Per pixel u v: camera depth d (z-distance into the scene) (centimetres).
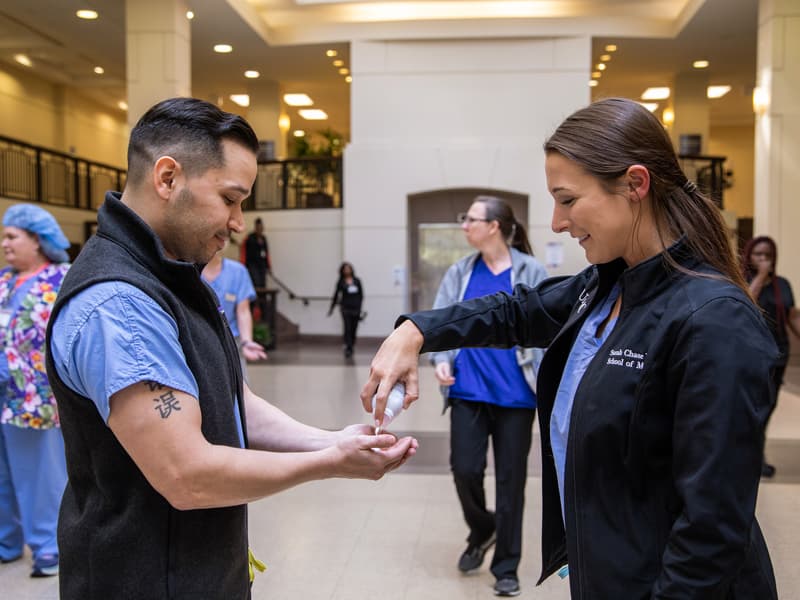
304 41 1423
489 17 1356
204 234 130
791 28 1032
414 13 1388
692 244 126
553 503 148
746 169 2250
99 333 115
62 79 1736
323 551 360
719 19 1255
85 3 1179
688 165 1495
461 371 325
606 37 1366
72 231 1509
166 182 126
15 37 1370
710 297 116
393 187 1396
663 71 1642
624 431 122
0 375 328
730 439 108
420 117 1394
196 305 133
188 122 126
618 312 137
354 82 1401
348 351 1198
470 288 348
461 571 335
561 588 318
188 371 121
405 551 360
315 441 153
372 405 148
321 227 1487
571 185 128
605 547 123
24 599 304
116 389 113
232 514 130
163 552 121
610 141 125
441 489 459
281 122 1800
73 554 124
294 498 441
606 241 129
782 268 1038
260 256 1362
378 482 473
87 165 1650
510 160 1371
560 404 143
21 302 325
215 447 118
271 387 845
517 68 1373
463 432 324
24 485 327
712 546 107
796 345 1028
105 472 121
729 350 111
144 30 1079
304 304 1494
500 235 345
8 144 1426
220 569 126
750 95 1877
